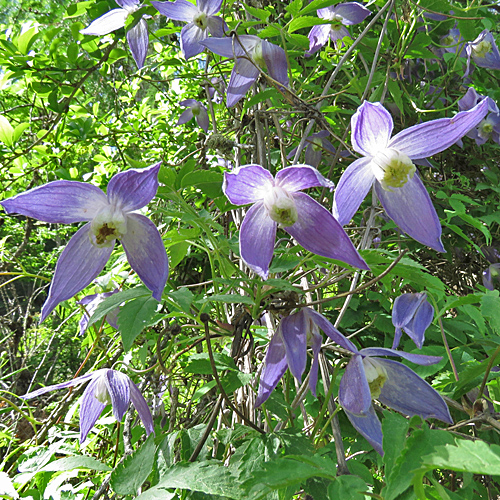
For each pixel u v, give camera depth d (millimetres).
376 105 204
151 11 368
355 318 397
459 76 543
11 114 534
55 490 270
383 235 452
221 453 280
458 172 497
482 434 300
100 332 375
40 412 433
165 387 363
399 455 155
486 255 487
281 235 361
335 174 431
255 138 360
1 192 506
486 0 553
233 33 315
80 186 204
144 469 205
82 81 407
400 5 436
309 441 220
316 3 313
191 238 276
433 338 344
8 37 422
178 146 632
